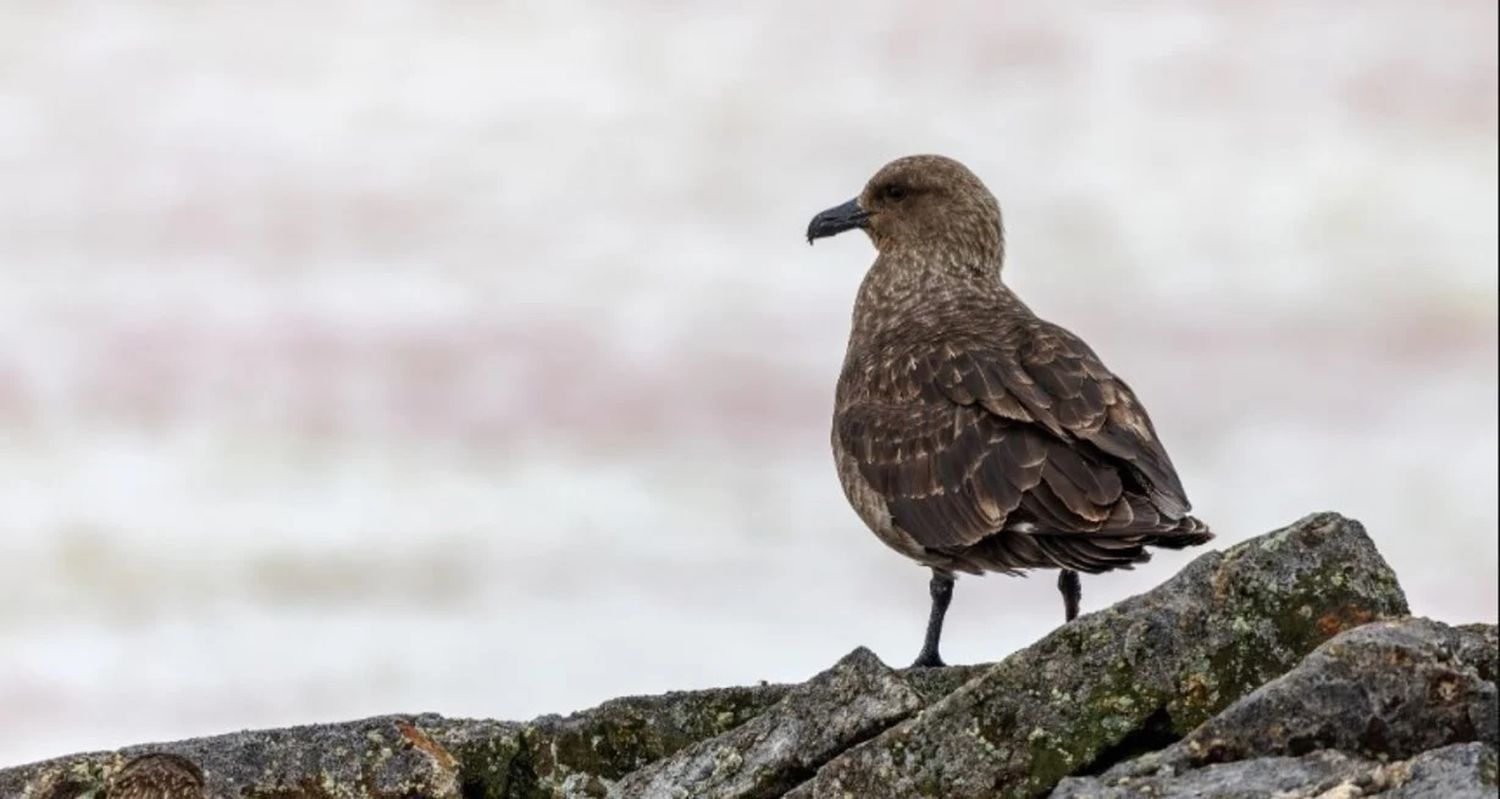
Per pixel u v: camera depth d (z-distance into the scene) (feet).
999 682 34.55
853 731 36.42
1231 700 33.99
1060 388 49.14
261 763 38.55
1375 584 34.76
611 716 40.22
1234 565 34.86
